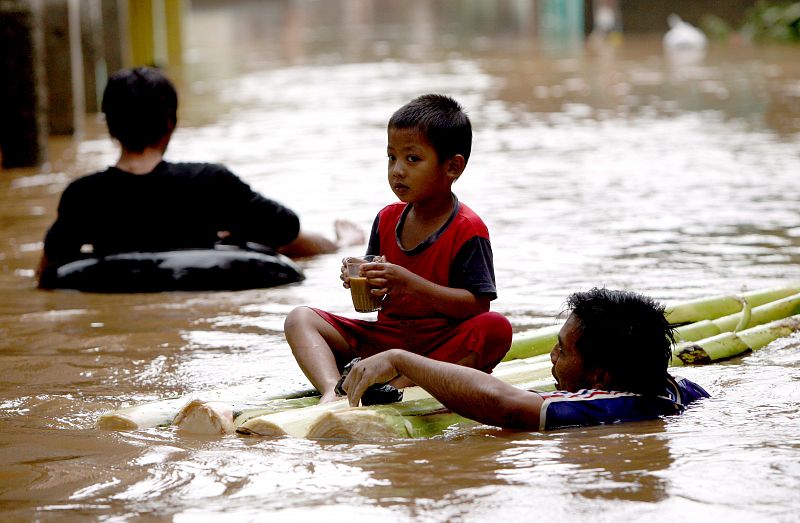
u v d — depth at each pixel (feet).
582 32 229.45
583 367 32.60
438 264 34.63
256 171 87.15
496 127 110.32
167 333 45.03
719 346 39.32
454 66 174.09
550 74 159.43
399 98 134.82
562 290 49.78
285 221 56.13
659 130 105.40
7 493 26.37
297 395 35.12
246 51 215.92
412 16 307.58
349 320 35.68
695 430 30.37
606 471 26.61
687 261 55.01
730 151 92.07
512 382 34.91
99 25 135.64
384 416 30.68
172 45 190.29
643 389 32.35
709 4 223.92
